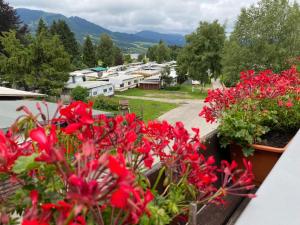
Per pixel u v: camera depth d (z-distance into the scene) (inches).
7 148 32.6
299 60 379.2
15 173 31.0
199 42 1705.2
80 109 35.5
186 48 1754.4
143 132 45.6
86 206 24.4
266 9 1144.8
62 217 25.2
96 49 3371.1
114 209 31.5
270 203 40.8
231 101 102.7
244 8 1162.6
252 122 92.7
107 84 1616.6
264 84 120.1
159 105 1294.3
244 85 115.0
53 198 30.8
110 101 1173.7
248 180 47.1
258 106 106.4
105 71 2797.7
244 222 37.2
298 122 105.3
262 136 101.7
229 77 1139.3
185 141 45.6
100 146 37.1
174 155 45.3
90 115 36.1
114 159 24.2
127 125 43.4
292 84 137.8
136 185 34.2
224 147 87.5
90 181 24.7
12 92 559.2
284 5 1129.4
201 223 62.7
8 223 29.1
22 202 30.4
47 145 28.1
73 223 24.8
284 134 105.0
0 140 34.1
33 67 1375.5
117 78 1993.1
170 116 1028.5
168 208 41.7
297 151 59.1
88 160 28.0
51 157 27.2
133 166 38.6
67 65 1433.3
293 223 36.3
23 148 35.2
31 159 29.0
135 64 3801.7
